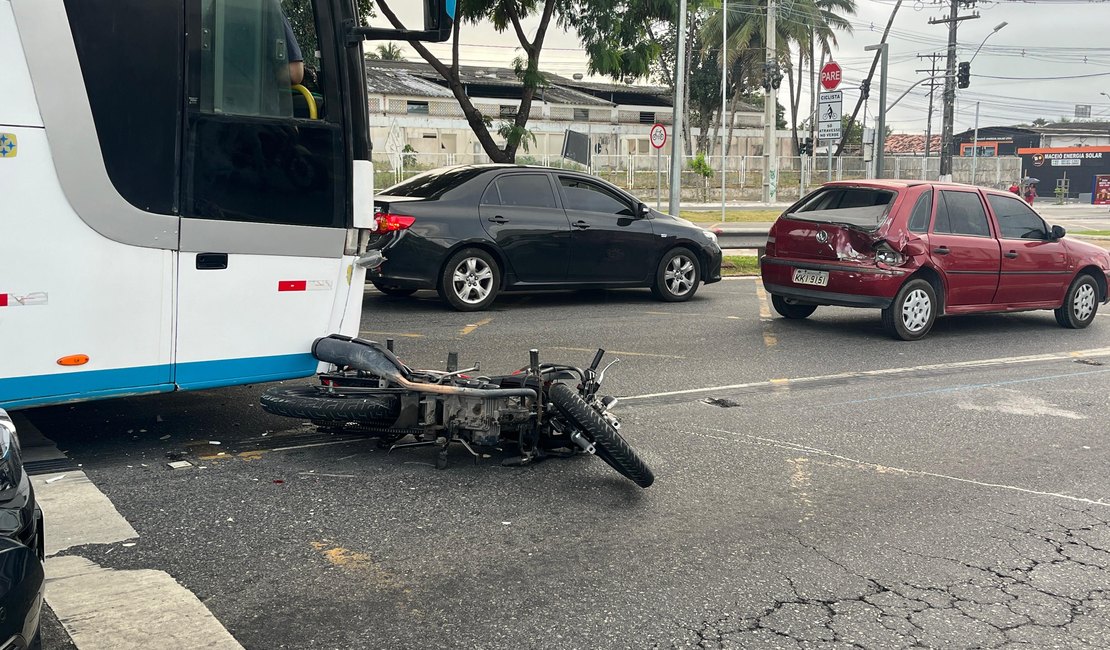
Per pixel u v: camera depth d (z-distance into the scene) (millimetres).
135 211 5207
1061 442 6547
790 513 5008
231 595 3830
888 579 4223
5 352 4969
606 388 7684
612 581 4090
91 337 5195
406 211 10625
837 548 4551
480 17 15922
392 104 44031
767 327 10867
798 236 10617
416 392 5363
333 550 4316
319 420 5410
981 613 3922
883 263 9977
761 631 3695
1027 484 5625
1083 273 11641
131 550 4227
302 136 5723
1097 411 7453
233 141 5473
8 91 4824
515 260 11305
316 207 5820
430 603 3824
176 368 5477
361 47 5934
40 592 2537
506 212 11195
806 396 7656
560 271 11648
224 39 5395
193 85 5297
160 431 6059
